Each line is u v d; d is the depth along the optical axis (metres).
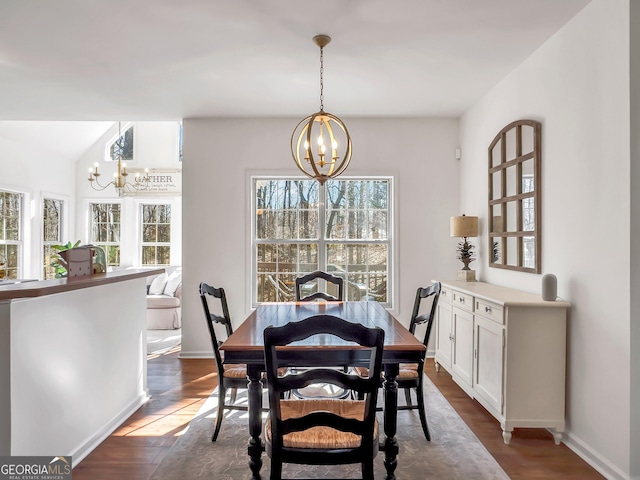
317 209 4.76
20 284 2.10
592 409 2.35
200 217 4.55
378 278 4.75
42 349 2.08
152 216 7.77
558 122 2.73
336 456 1.69
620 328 2.15
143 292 3.26
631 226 2.09
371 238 4.76
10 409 1.86
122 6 2.41
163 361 4.37
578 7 2.45
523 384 2.55
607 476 2.21
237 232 4.57
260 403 2.10
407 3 2.41
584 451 2.39
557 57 2.74
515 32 2.75
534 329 2.55
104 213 7.79
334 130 4.60
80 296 2.41
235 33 2.74
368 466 1.69
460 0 2.38
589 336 2.38
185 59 3.12
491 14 2.53
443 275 4.60
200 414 3.00
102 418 2.64
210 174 4.56
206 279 4.55
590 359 2.37
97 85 3.61
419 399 2.61
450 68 3.31
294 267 4.75
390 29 2.70
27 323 1.98
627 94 2.11
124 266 7.64
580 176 2.50
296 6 2.44
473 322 3.05
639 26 2.10
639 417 2.08
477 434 2.70
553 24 2.65
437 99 4.02
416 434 2.67
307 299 3.67
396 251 4.60
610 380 2.22
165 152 7.75
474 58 3.14
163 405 3.17
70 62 3.15
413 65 3.25
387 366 2.09
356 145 4.59
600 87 2.32
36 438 2.03
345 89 3.75
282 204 4.75
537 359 2.54
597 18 2.34
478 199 4.05
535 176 2.96
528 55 3.09
